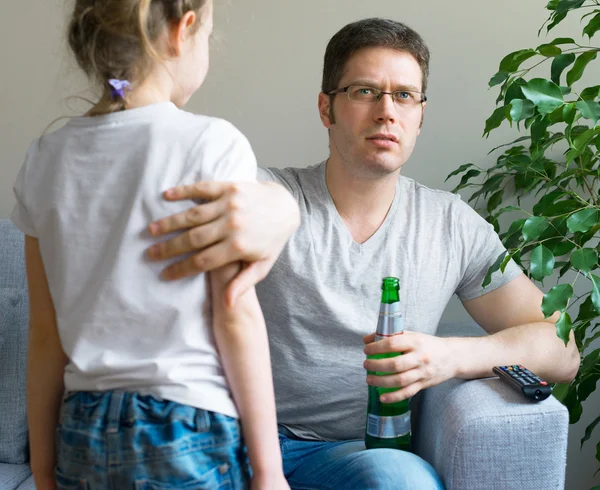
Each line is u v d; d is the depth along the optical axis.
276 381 1.55
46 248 0.96
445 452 1.33
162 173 0.91
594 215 1.55
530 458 1.31
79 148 0.94
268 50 2.04
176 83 0.99
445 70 2.04
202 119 0.95
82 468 0.91
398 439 1.44
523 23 2.02
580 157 1.92
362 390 1.54
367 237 1.57
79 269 0.92
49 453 1.04
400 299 1.55
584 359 1.83
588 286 2.11
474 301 1.65
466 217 1.63
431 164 2.08
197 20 0.97
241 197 0.92
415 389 1.38
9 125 2.07
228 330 0.92
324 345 1.53
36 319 1.01
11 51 2.04
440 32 2.03
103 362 0.90
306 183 1.60
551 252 1.52
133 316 0.90
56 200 0.94
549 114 1.63
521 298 1.62
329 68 1.56
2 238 1.78
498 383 1.40
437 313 1.60
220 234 0.90
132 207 0.90
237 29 2.04
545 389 1.32
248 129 2.08
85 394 0.93
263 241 0.94
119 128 0.92
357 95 1.49
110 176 0.92
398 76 1.49
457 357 1.42
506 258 1.49
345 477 1.32
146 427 0.88
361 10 2.02
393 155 1.49
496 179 1.93
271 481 0.94
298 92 2.05
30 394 1.03
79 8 0.95
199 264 0.89
